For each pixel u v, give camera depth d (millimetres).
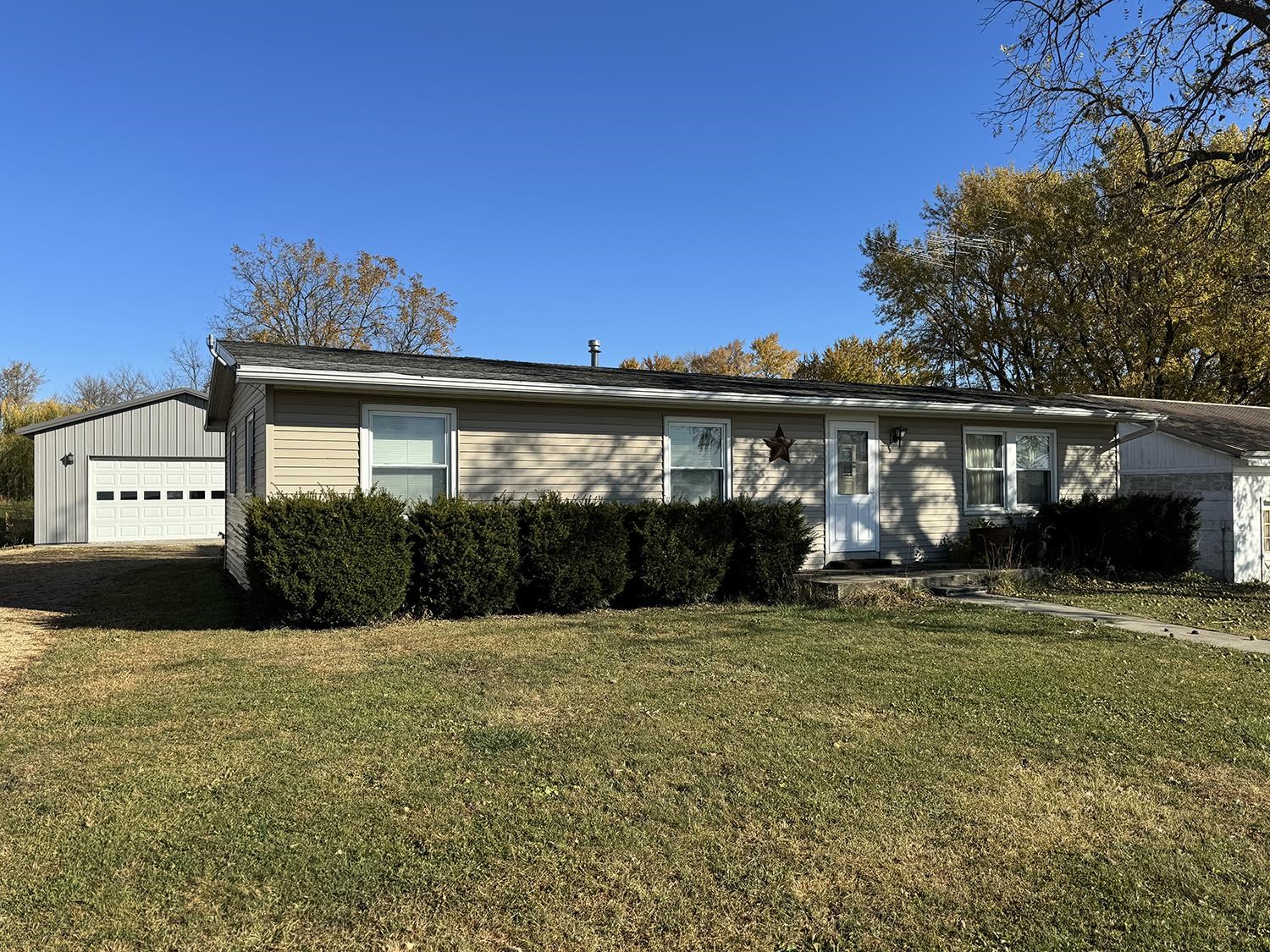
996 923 2982
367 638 7758
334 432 9219
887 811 3883
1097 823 3781
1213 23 12438
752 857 3434
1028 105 13312
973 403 12664
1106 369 25359
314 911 3021
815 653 7125
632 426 10945
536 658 6926
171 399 23547
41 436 22109
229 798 3965
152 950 2779
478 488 9969
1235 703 5695
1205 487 14680
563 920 2982
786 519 10453
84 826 3652
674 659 6879
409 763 4426
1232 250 18969
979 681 6199
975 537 12547
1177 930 2938
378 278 36719
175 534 23469
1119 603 10312
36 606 10047
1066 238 25344
